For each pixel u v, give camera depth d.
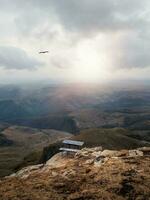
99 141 189.75
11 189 28.50
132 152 40.78
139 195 24.94
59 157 57.84
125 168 32.38
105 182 28.33
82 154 45.22
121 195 25.25
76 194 25.45
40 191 27.02
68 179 30.33
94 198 24.52
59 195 25.56
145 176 29.39
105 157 39.25
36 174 35.66
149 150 43.06
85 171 33.28
